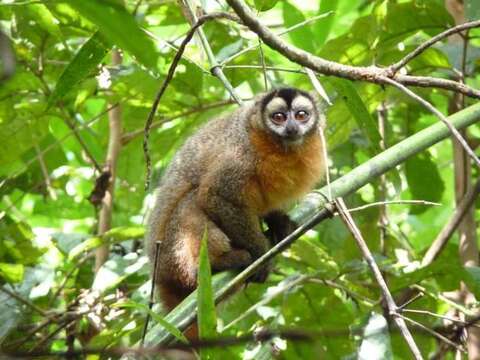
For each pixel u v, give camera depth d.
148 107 8.55
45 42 7.32
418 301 7.27
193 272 7.12
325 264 7.49
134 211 9.34
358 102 5.57
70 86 5.17
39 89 7.66
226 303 7.45
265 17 10.98
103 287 7.05
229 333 7.45
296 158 7.25
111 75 7.30
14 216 9.46
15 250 7.18
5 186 8.62
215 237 7.08
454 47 8.09
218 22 8.34
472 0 7.30
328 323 7.18
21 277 6.92
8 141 7.79
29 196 11.24
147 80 7.54
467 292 7.60
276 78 9.88
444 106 9.93
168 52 7.93
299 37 8.98
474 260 7.79
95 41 5.05
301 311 7.22
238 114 7.40
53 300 7.60
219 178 7.06
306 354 6.41
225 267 7.00
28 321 7.66
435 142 5.87
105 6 2.55
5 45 2.33
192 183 7.43
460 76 7.77
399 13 7.58
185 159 7.57
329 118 8.05
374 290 7.44
